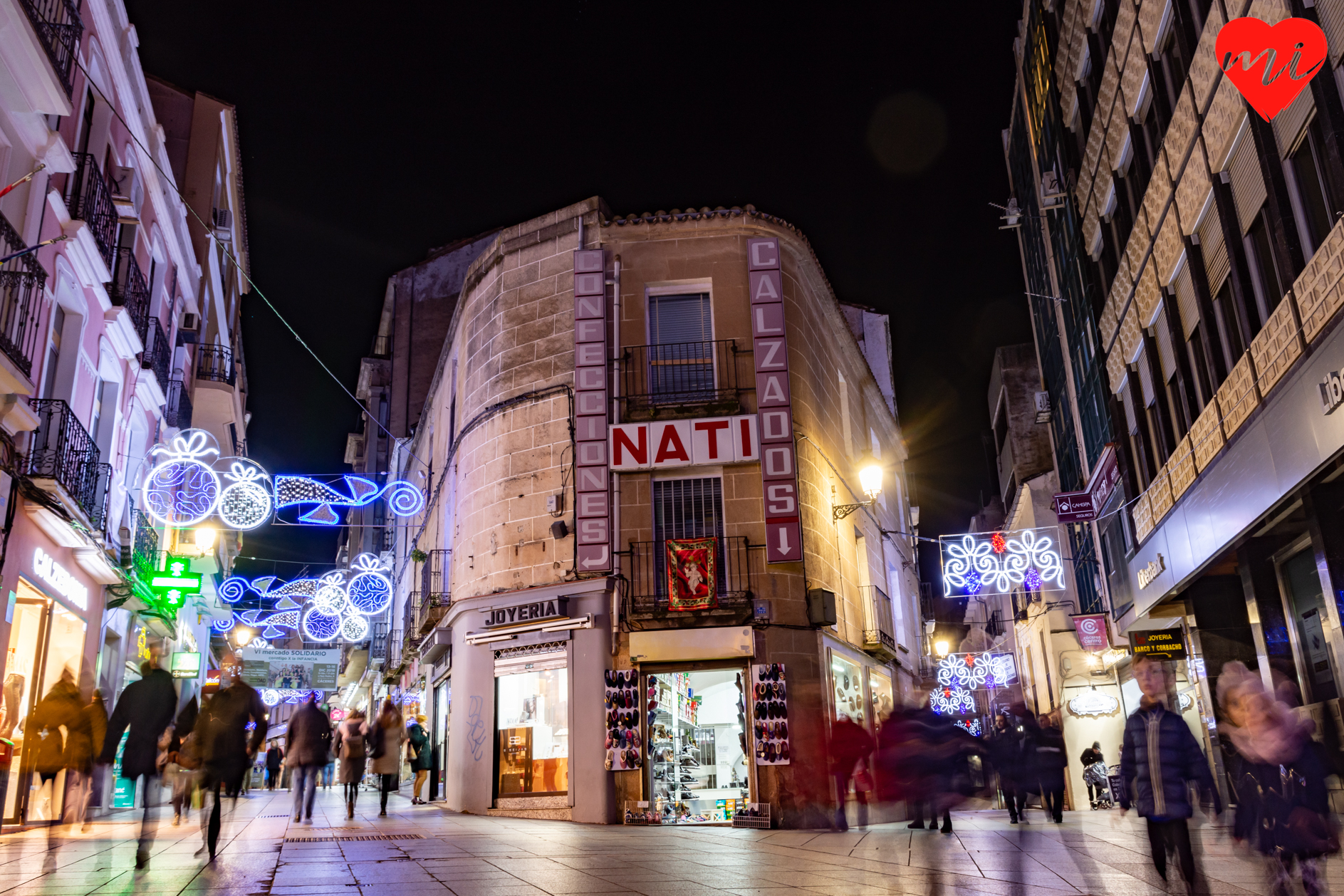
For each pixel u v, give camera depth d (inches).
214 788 315.3
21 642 527.5
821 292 829.8
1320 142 369.7
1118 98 610.5
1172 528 570.9
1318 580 449.4
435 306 1397.6
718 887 273.7
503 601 703.7
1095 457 764.0
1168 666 647.8
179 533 807.7
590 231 745.0
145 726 303.1
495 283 787.4
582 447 687.7
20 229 486.9
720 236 735.1
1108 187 658.2
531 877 289.4
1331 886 267.0
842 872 317.4
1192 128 484.7
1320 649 451.5
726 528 669.3
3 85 460.8
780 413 685.3
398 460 1336.1
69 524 524.4
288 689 1636.3
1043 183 778.8
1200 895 247.8
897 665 940.6
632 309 720.3
